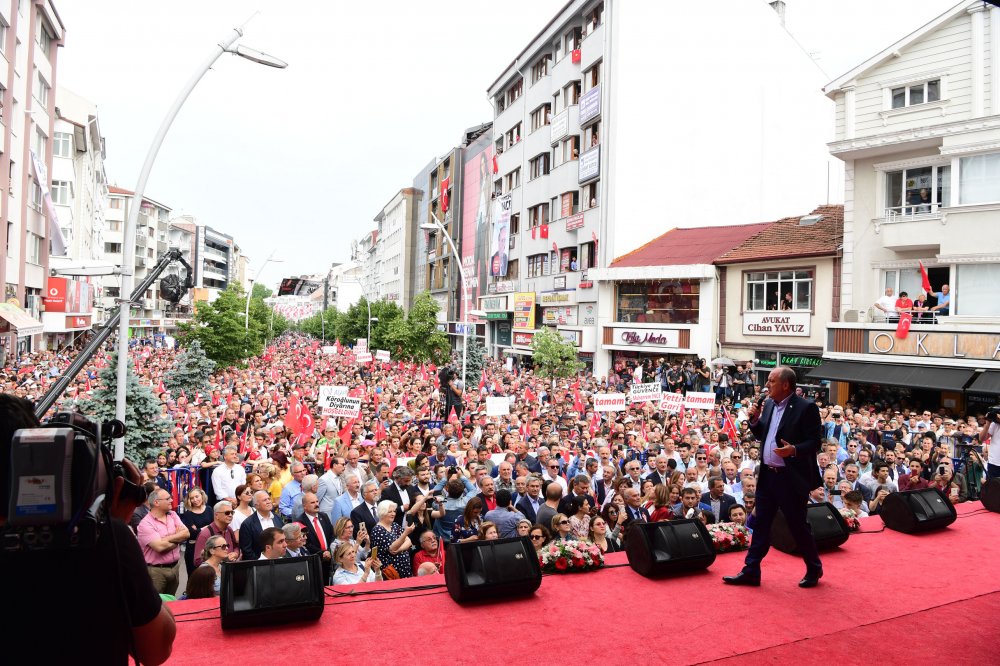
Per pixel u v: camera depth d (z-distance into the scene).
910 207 26.25
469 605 4.93
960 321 23.86
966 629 4.57
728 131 44.38
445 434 15.45
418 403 22.38
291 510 9.74
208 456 11.82
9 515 1.86
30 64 36.28
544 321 49.62
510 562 5.09
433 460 12.63
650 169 42.94
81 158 56.12
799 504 5.32
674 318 37.44
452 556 5.04
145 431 14.84
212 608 4.84
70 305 46.84
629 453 13.81
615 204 42.25
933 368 23.77
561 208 48.91
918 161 25.70
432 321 46.78
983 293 23.59
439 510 9.16
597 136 45.16
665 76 43.16
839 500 10.95
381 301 71.94
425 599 5.05
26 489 1.85
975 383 22.34
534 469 12.42
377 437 15.16
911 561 6.04
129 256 12.13
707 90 43.91
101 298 65.75
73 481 1.94
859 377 25.47
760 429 5.54
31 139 37.59
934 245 25.05
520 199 56.03
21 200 35.28
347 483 8.93
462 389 24.52
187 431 16.83
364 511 8.34
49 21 40.00
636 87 42.66
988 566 5.92
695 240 39.69
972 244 23.67
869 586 5.38
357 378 30.95
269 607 4.46
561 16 48.38
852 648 4.27
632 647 4.25
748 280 34.44
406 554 7.88
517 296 52.94
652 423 16.95
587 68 45.81
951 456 15.77
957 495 11.76
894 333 24.98
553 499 8.70
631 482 9.21
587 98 45.19
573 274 45.94
